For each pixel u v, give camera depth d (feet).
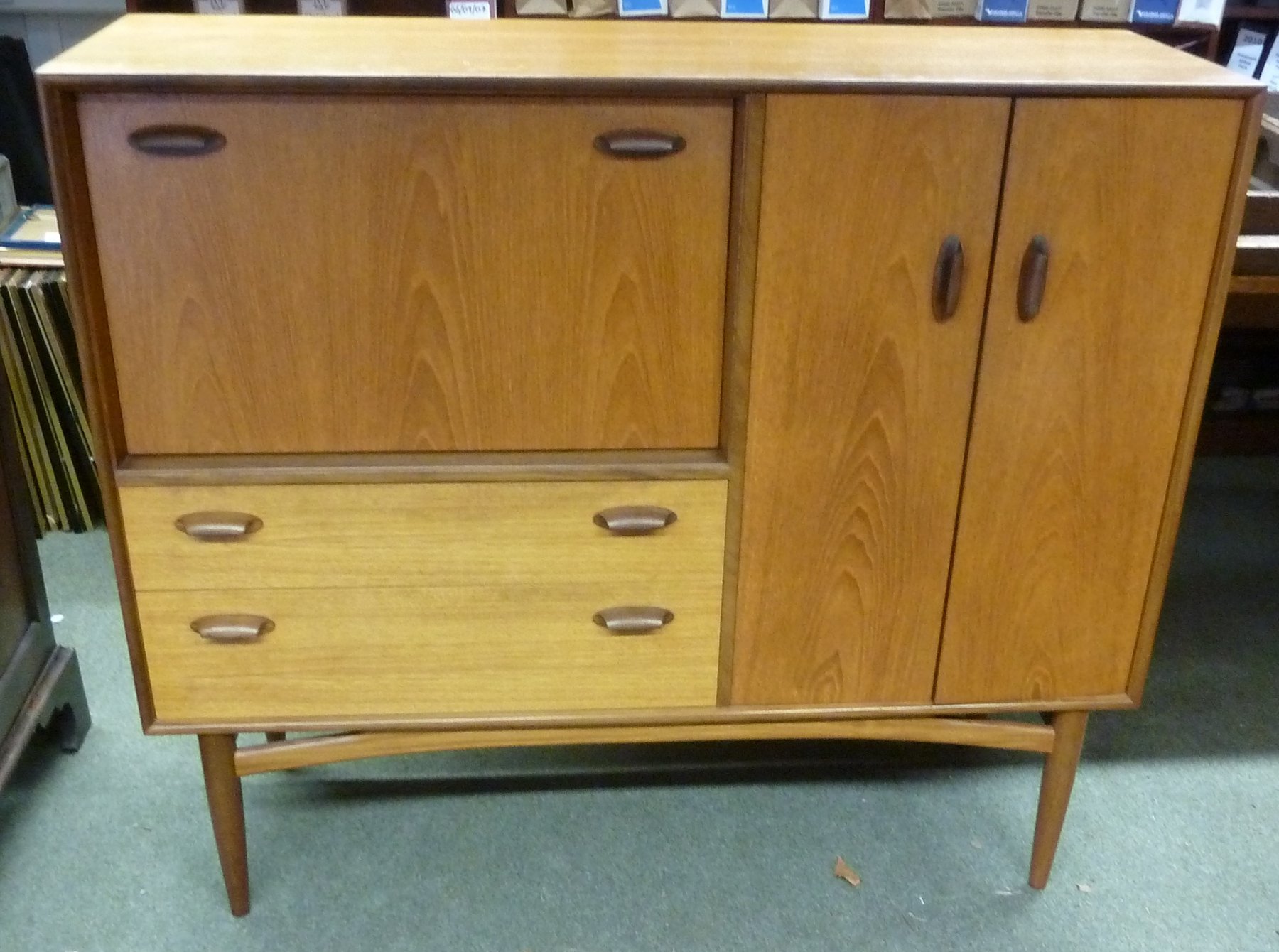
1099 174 4.08
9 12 8.74
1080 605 4.80
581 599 4.63
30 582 5.73
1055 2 7.04
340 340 4.17
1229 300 7.18
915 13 6.93
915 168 4.01
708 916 5.16
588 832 5.60
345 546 4.45
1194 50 7.51
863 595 4.71
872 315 4.22
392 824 5.62
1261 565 7.90
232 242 3.99
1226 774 6.05
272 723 4.74
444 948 4.98
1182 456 4.55
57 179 3.78
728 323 4.24
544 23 4.94
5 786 5.52
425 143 3.89
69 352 7.39
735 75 3.90
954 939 5.09
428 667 4.72
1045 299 4.25
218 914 5.12
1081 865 5.48
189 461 4.33
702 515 4.50
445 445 4.38
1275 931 5.15
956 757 6.13
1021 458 4.51
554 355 4.25
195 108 3.79
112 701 6.37
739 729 4.96
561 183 3.98
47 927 5.03
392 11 7.30
